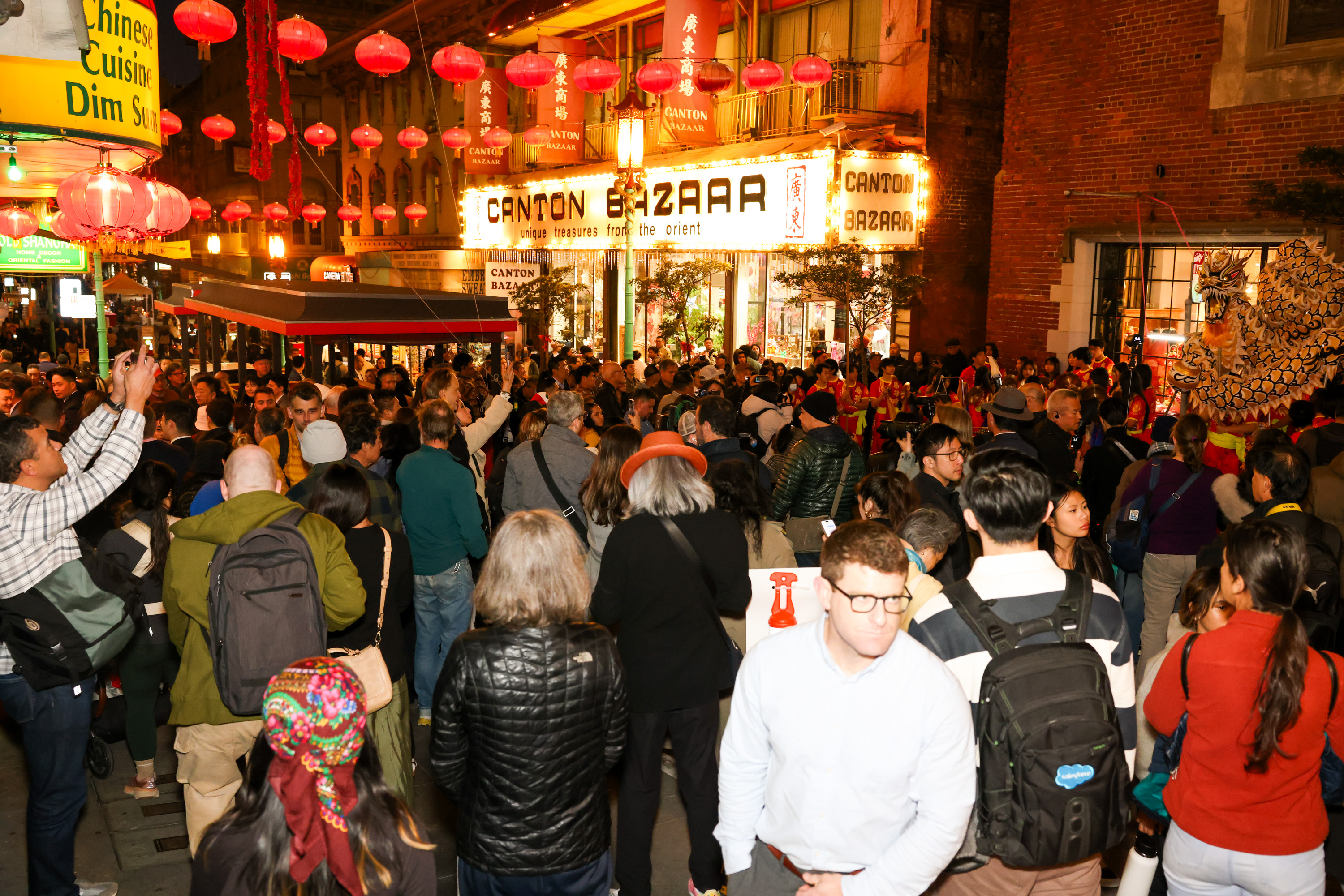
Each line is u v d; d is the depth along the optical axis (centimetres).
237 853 198
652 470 385
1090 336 1435
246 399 1312
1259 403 760
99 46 533
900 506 436
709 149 1995
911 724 245
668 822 469
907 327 1723
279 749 193
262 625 346
